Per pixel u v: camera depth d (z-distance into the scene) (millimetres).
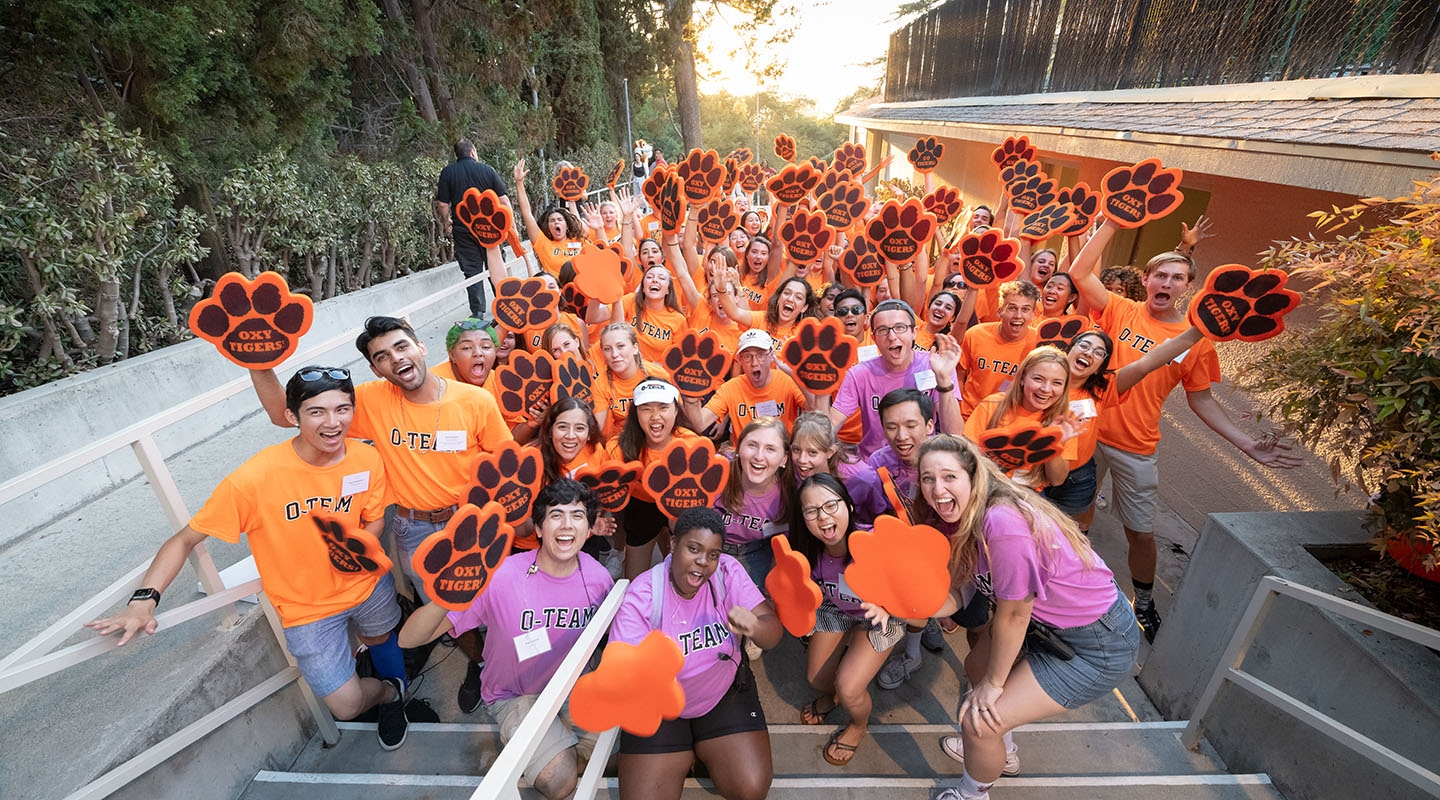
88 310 4332
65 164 4160
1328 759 2402
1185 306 5391
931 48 16766
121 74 5367
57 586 3264
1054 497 3865
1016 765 2803
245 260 6113
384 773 2945
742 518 3268
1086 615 2334
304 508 2678
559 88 16797
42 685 2543
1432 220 2201
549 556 2633
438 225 9492
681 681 2537
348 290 7645
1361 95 3754
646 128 36344
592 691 2027
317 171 7320
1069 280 4492
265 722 2840
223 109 6094
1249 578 2889
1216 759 2939
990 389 4281
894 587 2383
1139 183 3873
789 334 4930
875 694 3441
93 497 4066
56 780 2213
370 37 7598
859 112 22094
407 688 3512
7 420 3672
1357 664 2385
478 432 3221
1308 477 4102
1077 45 8539
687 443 3033
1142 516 3902
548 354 3768
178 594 3090
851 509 2811
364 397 3100
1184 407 5281
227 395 2764
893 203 4641
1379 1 3984
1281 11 4906
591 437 3574
